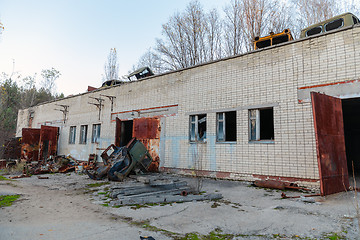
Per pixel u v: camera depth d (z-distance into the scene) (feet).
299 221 13.58
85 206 17.60
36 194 22.43
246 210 16.34
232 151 30.07
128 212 15.81
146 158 32.48
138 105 44.14
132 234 11.50
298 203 17.83
